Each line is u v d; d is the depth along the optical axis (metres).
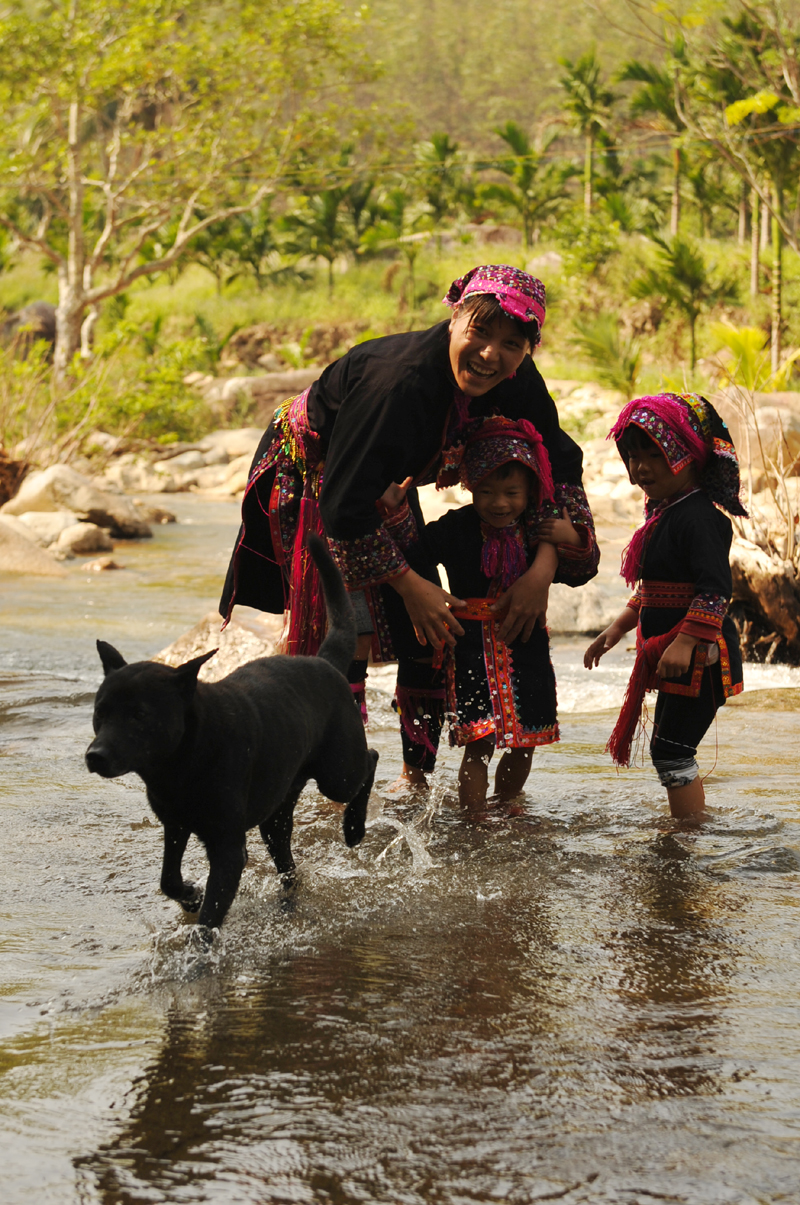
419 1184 1.67
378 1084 1.98
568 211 37.28
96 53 24.73
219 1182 1.68
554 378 27.58
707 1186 1.66
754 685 6.63
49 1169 1.71
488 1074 2.03
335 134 28.39
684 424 3.89
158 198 28.14
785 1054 2.10
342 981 2.47
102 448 20.16
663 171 41.59
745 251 31.02
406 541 4.07
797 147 20.36
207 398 28.58
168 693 2.60
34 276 43.56
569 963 2.58
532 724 4.02
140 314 36.44
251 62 26.03
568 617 8.30
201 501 19.62
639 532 4.09
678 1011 2.30
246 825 2.86
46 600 9.73
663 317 28.41
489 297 3.53
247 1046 2.14
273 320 36.72
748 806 4.00
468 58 60.56
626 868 3.33
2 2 24.66
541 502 4.00
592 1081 1.99
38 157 27.31
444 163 38.31
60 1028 2.23
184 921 2.92
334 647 3.60
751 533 7.72
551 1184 1.67
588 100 35.81
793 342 24.08
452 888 3.16
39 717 5.55
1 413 16.83
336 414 4.00
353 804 3.54
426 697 4.27
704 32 20.61
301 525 4.18
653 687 3.99
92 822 3.85
